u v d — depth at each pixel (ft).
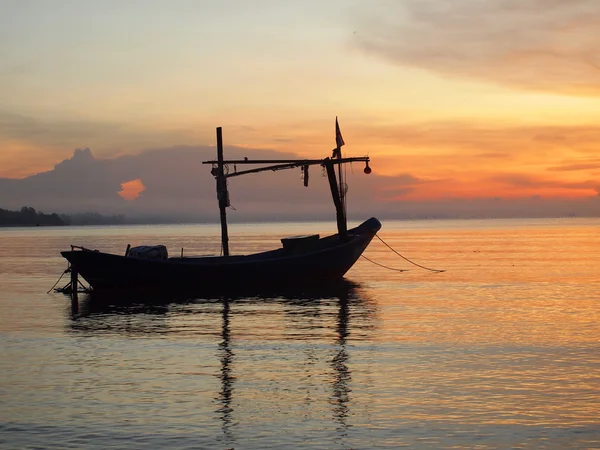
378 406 54.08
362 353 74.18
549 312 104.99
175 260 137.69
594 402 54.65
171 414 52.42
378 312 106.11
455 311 106.73
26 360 72.08
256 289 131.44
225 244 141.90
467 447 45.16
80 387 60.39
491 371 65.16
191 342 81.97
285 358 72.08
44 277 180.86
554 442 45.91
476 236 504.02
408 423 49.93
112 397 57.06
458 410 52.85
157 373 65.57
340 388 59.47
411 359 70.79
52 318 102.58
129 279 122.83
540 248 317.63
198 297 126.52
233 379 62.95
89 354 75.20
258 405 54.60
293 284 135.85
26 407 54.39
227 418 51.39
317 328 91.15
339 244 143.43
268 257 143.64
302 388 59.57
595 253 272.51
